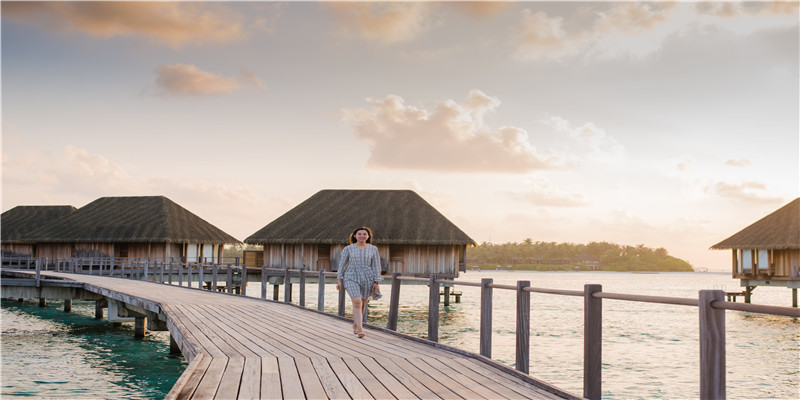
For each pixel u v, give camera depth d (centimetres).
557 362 1708
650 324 2966
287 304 1777
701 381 404
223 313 1388
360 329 991
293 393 548
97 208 5134
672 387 1393
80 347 1870
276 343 885
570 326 2705
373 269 1027
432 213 4044
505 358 1731
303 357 754
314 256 3953
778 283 4228
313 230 3956
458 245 3891
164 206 4991
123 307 2078
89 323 2548
